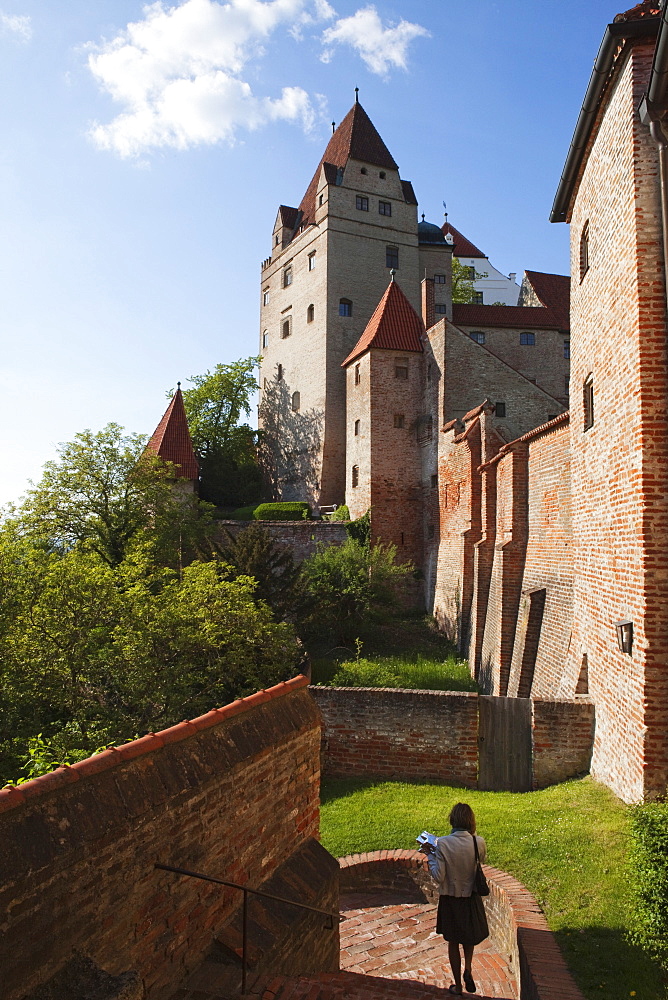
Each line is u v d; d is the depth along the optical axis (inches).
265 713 233.5
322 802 458.9
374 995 213.6
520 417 1464.1
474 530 1171.3
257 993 181.6
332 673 828.6
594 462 436.8
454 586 1278.3
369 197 1945.1
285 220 2143.2
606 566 405.4
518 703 481.1
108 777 160.6
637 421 344.2
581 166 475.2
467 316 1798.7
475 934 243.1
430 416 1512.1
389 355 1584.6
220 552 1042.1
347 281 1894.7
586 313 464.8
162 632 624.7
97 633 605.6
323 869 244.4
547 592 683.4
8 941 127.0
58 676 594.9
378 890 359.3
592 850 315.0
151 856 165.8
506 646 784.9
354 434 1659.7
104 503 1188.5
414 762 505.4
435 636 1326.3
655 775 326.0
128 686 601.9
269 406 2145.7
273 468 2089.1
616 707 379.6
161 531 1212.5
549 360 1809.8
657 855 246.2
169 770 177.8
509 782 478.3
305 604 1035.3
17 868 129.7
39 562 706.2
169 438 1782.7
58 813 144.3
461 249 2667.3
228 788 200.1
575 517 499.8
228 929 193.0
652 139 347.3
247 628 708.0
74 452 1186.0
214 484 2075.5
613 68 374.9
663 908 238.1
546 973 225.5
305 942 223.3
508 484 819.4
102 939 148.9
